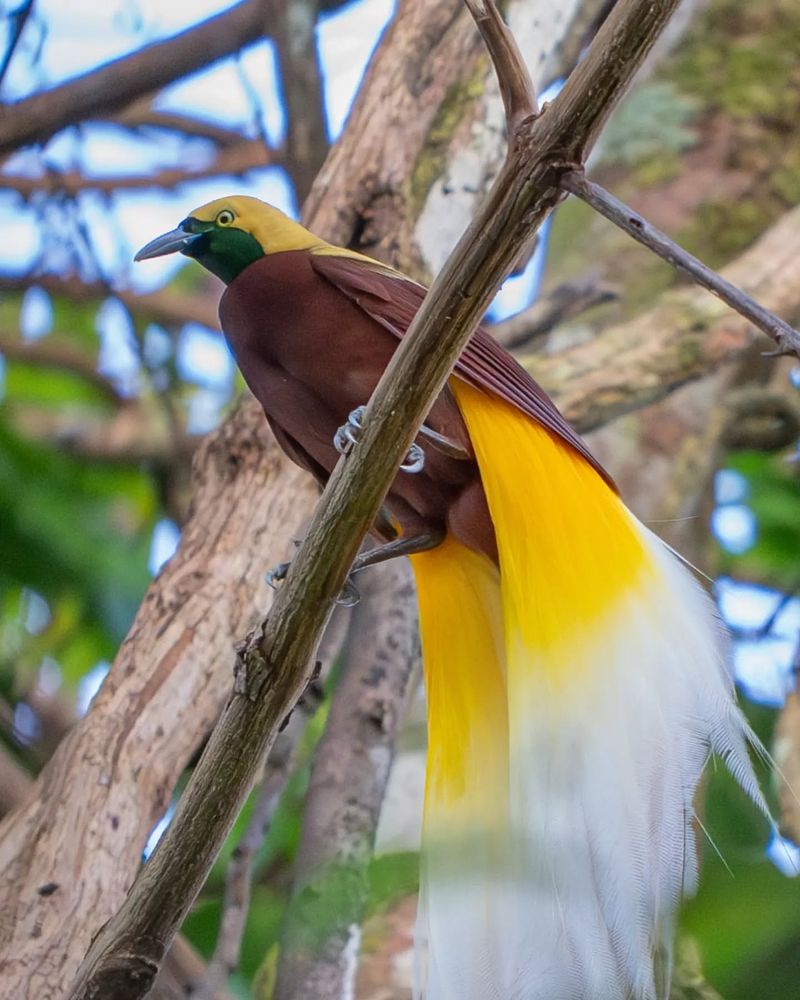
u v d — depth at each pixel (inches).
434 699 295.1
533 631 266.7
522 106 220.2
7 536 466.9
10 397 554.3
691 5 565.0
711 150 532.1
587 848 244.5
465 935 256.1
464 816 282.0
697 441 467.5
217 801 238.2
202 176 552.4
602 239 491.2
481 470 281.4
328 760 360.8
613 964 235.6
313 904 328.8
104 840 311.1
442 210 402.0
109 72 490.6
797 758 393.1
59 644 482.0
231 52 487.8
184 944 333.1
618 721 254.4
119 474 536.4
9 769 370.3
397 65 410.9
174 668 336.5
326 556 234.8
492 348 293.6
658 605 267.1
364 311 294.0
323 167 404.5
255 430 370.6
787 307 457.1
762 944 370.6
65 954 295.1
